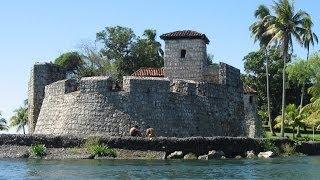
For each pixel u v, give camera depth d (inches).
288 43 2802.7
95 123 2039.9
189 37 2637.8
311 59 3604.8
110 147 1695.4
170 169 1314.0
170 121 2080.5
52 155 1669.5
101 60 3769.7
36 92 2347.4
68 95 2123.5
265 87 4453.7
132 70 4109.3
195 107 2181.3
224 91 2347.4
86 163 1478.8
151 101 2062.0
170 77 2655.0
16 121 4687.5
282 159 1706.4
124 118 2026.3
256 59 4471.0
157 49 4330.7
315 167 1397.6
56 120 2135.8
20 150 1706.4
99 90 2069.4
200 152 1713.8
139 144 1689.2
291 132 3905.0
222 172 1254.9
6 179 1098.7
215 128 2255.2
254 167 1389.0
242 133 2466.8
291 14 2810.0
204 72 2625.5
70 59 3666.3
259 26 3368.6
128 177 1140.5
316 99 3265.3
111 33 4160.9
